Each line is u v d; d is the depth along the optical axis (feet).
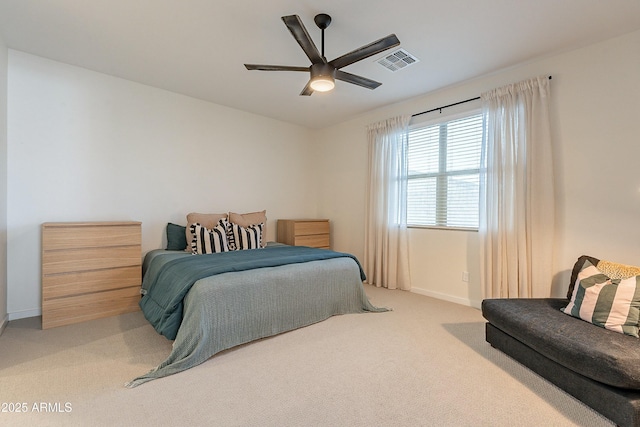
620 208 7.87
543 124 8.93
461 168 11.34
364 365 6.61
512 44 8.36
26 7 6.90
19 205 9.03
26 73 9.09
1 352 6.91
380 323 9.09
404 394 5.57
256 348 7.38
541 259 8.96
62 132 9.71
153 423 4.74
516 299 7.82
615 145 7.93
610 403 4.75
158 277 8.80
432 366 6.57
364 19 7.29
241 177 14.40
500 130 9.87
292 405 5.23
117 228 9.55
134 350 7.09
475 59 9.20
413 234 12.74
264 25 7.60
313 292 8.95
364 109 13.98
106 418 4.81
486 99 10.19
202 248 11.00
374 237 13.85
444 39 8.12
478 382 5.97
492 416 4.98
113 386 5.66
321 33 7.78
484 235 10.27
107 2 6.74
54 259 8.47
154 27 7.72
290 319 8.38
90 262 9.05
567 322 6.18
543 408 5.18
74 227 8.78
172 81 11.06
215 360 6.75
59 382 5.75
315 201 17.54
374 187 13.75
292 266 8.79
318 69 7.34
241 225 12.81
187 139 12.57
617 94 7.91
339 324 8.96
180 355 6.48
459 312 10.12
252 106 13.73
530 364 6.35
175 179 12.28
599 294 6.19
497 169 9.86
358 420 4.87
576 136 8.54
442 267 11.77
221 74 10.44
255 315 7.61
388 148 13.26
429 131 12.33
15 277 9.00
